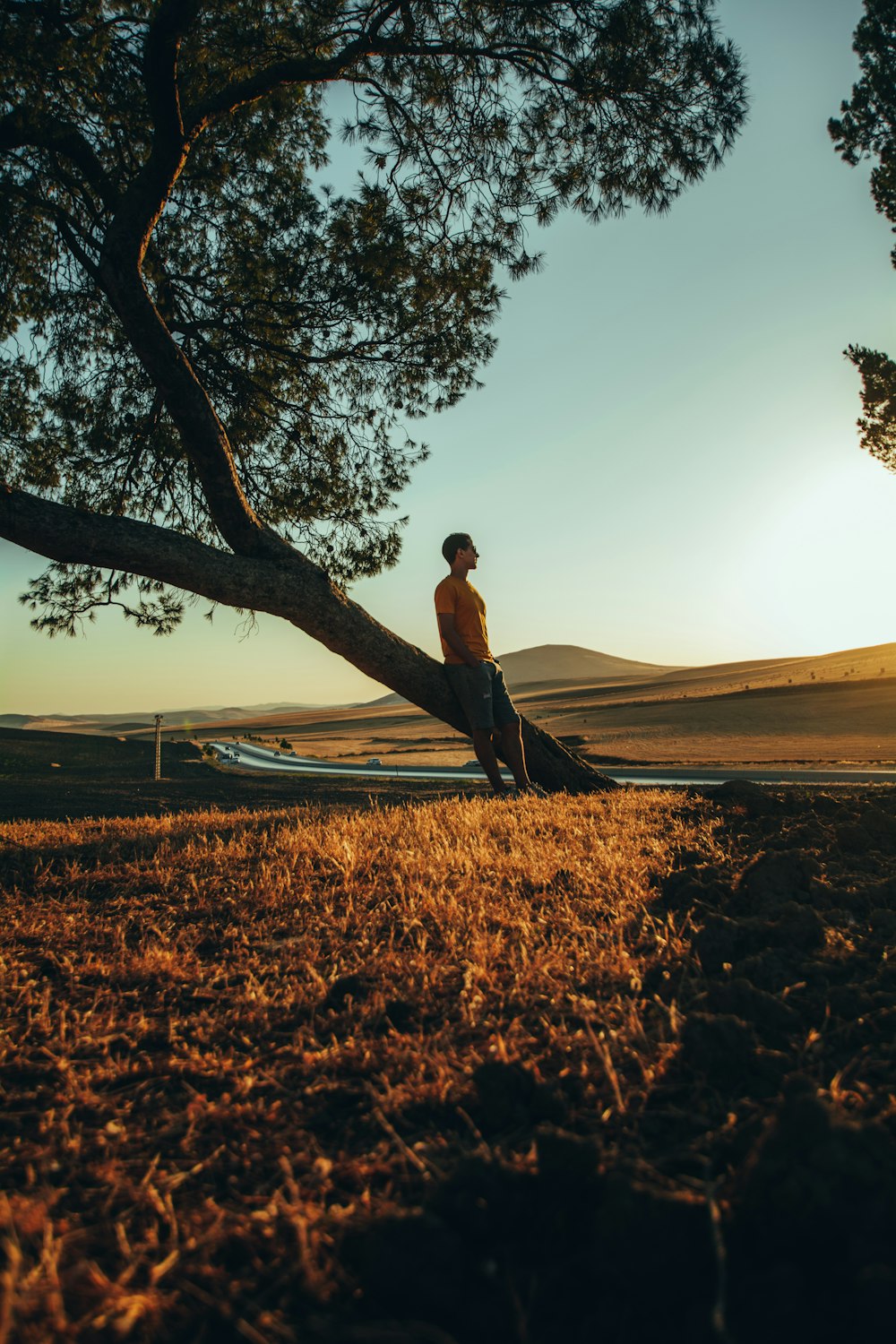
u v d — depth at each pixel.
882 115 16.58
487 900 3.24
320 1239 1.24
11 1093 1.85
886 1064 1.74
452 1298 1.11
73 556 6.71
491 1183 1.28
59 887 4.05
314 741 114.25
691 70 7.17
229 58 7.32
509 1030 2.00
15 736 34.00
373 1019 2.14
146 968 2.62
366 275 8.39
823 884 3.04
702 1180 1.34
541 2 6.98
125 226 6.70
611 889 3.34
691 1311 1.05
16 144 6.99
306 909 3.34
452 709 8.23
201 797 12.62
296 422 9.51
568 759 8.84
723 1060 1.73
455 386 9.27
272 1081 1.83
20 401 9.25
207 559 7.16
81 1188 1.47
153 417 9.02
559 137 7.87
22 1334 1.04
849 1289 1.04
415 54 7.26
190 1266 1.21
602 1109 1.63
